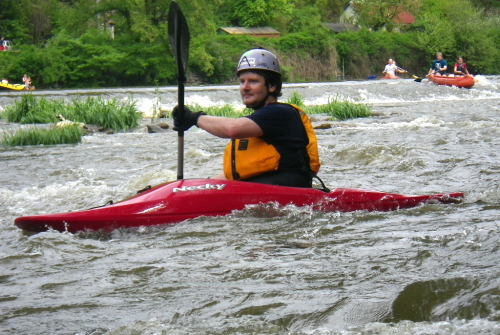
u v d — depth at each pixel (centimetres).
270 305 421
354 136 1934
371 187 998
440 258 521
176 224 698
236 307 421
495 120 2491
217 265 525
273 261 531
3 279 516
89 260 569
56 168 1395
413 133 1938
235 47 8338
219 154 1516
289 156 744
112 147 1841
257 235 634
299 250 570
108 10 7362
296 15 10506
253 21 9875
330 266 508
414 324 375
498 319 383
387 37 9400
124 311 426
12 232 733
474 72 9900
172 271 514
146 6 7288
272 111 720
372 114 3016
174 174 1188
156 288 472
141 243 625
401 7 10400
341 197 752
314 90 4412
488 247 550
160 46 7269
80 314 424
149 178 1155
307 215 722
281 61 8506
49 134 2012
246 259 542
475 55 9706
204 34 7400
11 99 3575
